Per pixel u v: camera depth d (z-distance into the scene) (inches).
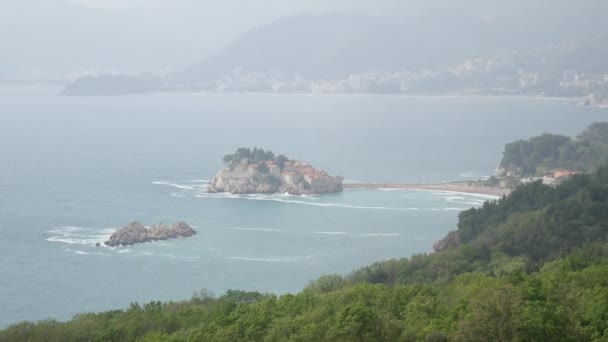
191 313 7849.4
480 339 5526.6
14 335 7332.7
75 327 7460.6
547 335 5502.0
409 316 6368.1
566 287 6781.5
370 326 5846.5
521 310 5664.4
